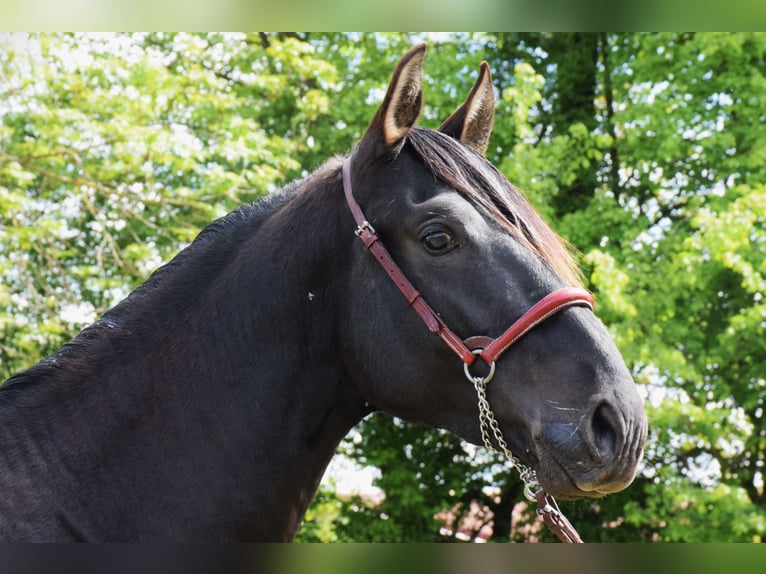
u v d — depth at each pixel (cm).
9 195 684
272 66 870
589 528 900
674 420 709
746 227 669
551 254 203
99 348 208
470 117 238
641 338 741
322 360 215
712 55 809
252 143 709
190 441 200
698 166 842
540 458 190
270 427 207
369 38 867
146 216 798
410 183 208
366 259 208
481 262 198
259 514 204
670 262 767
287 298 213
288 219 220
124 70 713
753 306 759
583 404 186
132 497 194
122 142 685
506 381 195
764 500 883
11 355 755
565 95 963
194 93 755
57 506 189
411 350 204
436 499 940
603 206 819
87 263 837
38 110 693
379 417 900
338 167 227
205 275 218
